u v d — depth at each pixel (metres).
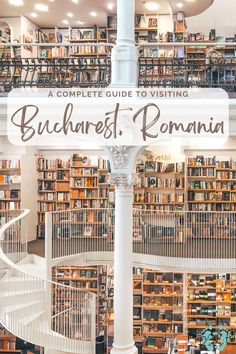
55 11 10.09
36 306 7.29
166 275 10.02
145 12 10.16
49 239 7.91
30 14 10.30
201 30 11.66
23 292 7.27
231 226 8.93
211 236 9.02
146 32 10.30
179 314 9.98
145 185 9.95
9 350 9.59
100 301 10.22
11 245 8.23
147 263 8.18
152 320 10.02
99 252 8.68
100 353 9.77
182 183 9.88
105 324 10.13
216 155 10.70
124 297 6.63
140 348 9.85
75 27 11.23
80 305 7.51
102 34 10.59
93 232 9.12
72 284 10.23
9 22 10.41
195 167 10.38
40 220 10.91
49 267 7.89
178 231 8.85
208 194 10.35
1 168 9.87
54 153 11.03
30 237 10.35
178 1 9.55
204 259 7.83
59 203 10.87
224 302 9.97
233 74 9.59
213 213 9.39
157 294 10.01
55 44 7.19
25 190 10.12
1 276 7.10
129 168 6.66
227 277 10.00
